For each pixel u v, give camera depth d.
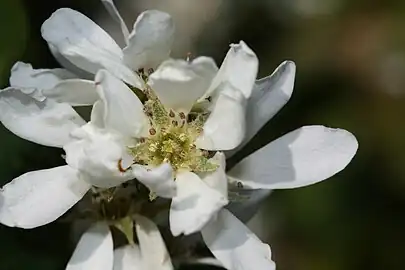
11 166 0.17
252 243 0.15
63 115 0.15
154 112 0.15
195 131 0.15
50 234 0.17
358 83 0.24
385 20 0.24
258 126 0.15
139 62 0.15
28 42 0.18
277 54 0.24
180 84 0.15
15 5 0.18
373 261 0.23
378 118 0.24
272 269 0.15
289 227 0.22
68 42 0.15
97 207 0.16
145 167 0.15
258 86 0.15
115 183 0.15
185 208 0.15
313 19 0.24
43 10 0.19
